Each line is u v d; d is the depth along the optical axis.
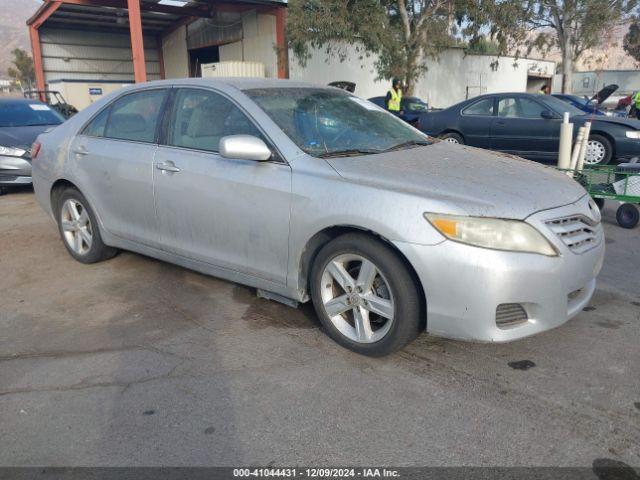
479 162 3.56
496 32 22.94
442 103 28.28
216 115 3.85
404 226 2.88
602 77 30.52
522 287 2.79
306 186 3.26
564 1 25.41
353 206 3.05
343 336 3.31
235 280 3.82
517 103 10.91
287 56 21.25
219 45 24.73
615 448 2.42
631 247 5.43
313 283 3.39
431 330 2.96
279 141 3.48
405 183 3.07
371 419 2.68
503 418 2.65
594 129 9.94
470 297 2.79
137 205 4.30
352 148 3.63
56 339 3.58
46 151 5.08
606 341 3.40
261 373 3.11
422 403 2.79
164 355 3.34
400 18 22.27
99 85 23.14
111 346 3.47
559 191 3.21
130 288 4.43
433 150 3.80
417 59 22.47
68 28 25.41
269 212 3.43
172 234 4.11
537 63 33.53
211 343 3.47
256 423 2.67
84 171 4.68
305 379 3.04
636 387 2.88
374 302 3.13
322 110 3.91
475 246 2.77
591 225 3.22
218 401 2.86
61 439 2.59
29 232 6.20
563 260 2.89
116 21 24.25
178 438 2.58
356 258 3.15
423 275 2.86
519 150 10.89
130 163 4.27
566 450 2.42
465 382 2.97
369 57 24.09
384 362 3.20
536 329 2.91
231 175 3.61
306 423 2.66
